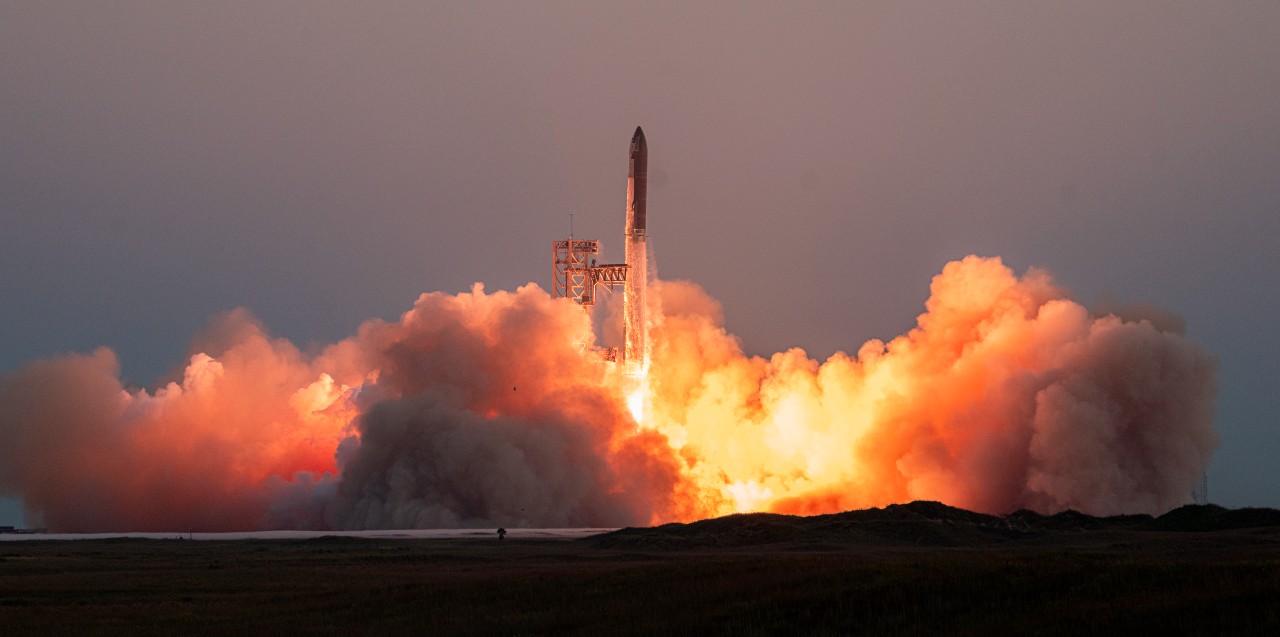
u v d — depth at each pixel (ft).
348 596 597.52
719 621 480.64
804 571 554.46
